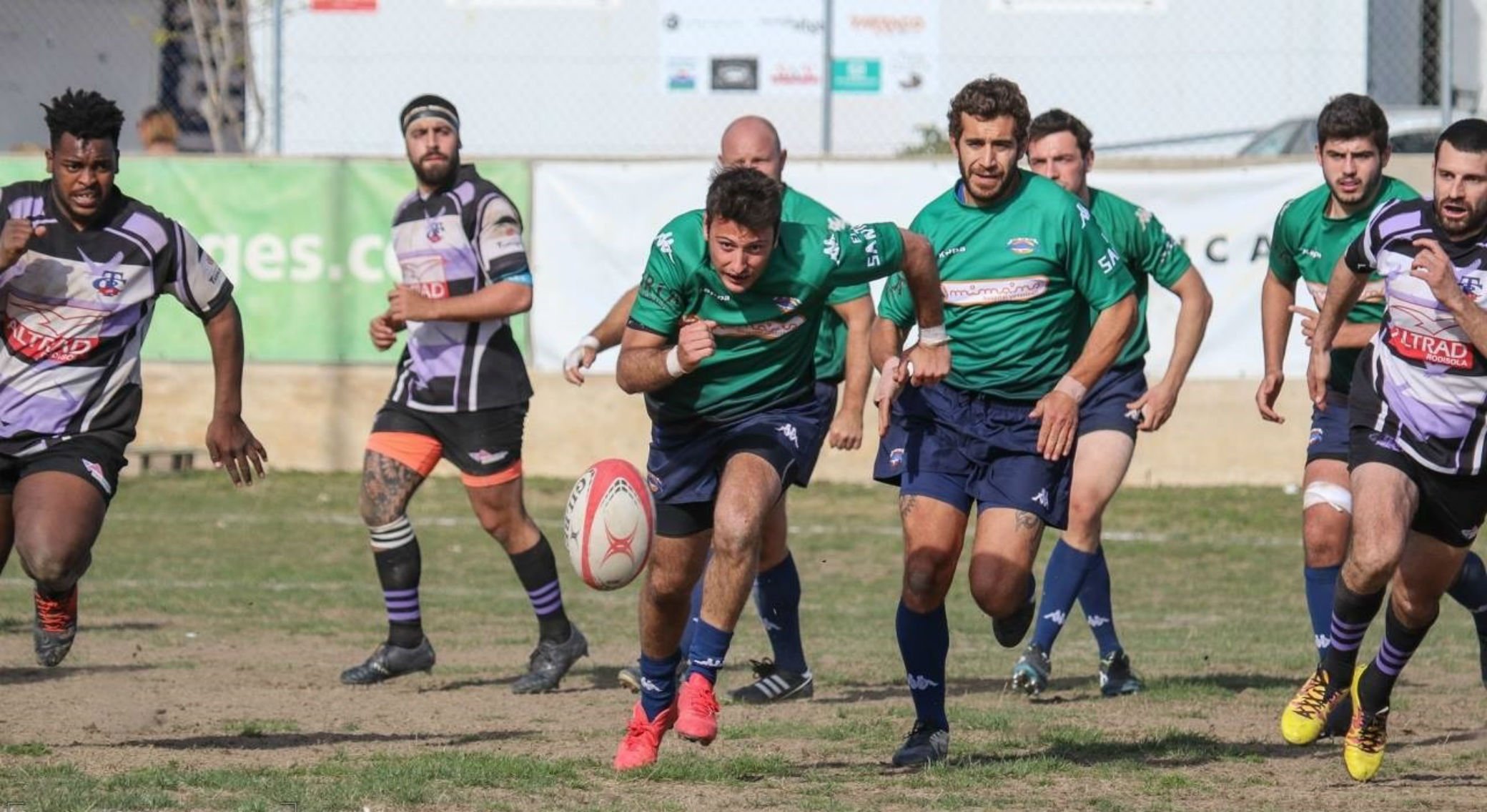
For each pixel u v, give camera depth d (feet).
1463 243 72.49
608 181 204.95
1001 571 76.02
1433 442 73.87
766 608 97.45
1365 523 73.31
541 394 207.72
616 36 250.37
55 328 75.31
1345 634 76.54
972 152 77.10
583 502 70.95
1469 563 94.63
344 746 80.53
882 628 133.49
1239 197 197.36
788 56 248.73
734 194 66.08
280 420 211.41
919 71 247.91
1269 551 171.32
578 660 116.26
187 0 277.23
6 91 286.46
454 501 200.64
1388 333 75.20
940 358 74.49
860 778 73.10
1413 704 97.35
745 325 70.54
